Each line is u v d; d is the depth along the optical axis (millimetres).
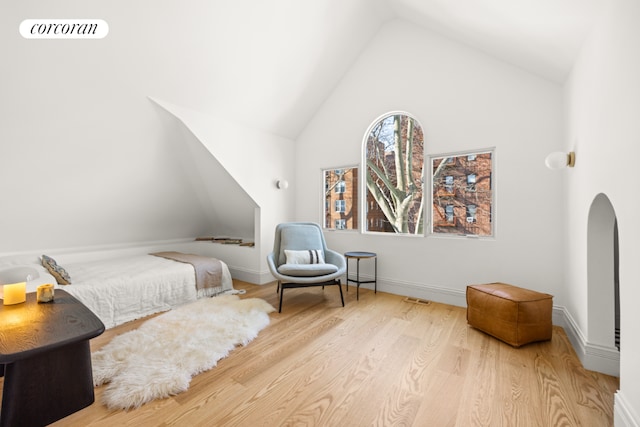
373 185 3527
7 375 1232
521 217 2547
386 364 1784
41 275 2326
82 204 2914
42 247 3020
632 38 1163
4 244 2738
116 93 2348
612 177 1362
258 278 3721
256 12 2416
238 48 2596
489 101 2682
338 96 3711
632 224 1170
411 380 1617
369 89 3443
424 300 3035
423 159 3119
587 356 1720
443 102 2930
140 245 3910
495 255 2676
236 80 2869
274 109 3484
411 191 3250
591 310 1729
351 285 3631
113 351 1867
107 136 2562
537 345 2031
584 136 1795
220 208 4090
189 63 2477
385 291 3350
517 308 1967
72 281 2482
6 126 2047
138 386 1493
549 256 2434
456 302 2873
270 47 2766
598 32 1524
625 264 1227
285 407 1396
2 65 1804
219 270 3309
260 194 3654
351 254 3229
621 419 1197
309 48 3018
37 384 1245
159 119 2752
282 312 2695
